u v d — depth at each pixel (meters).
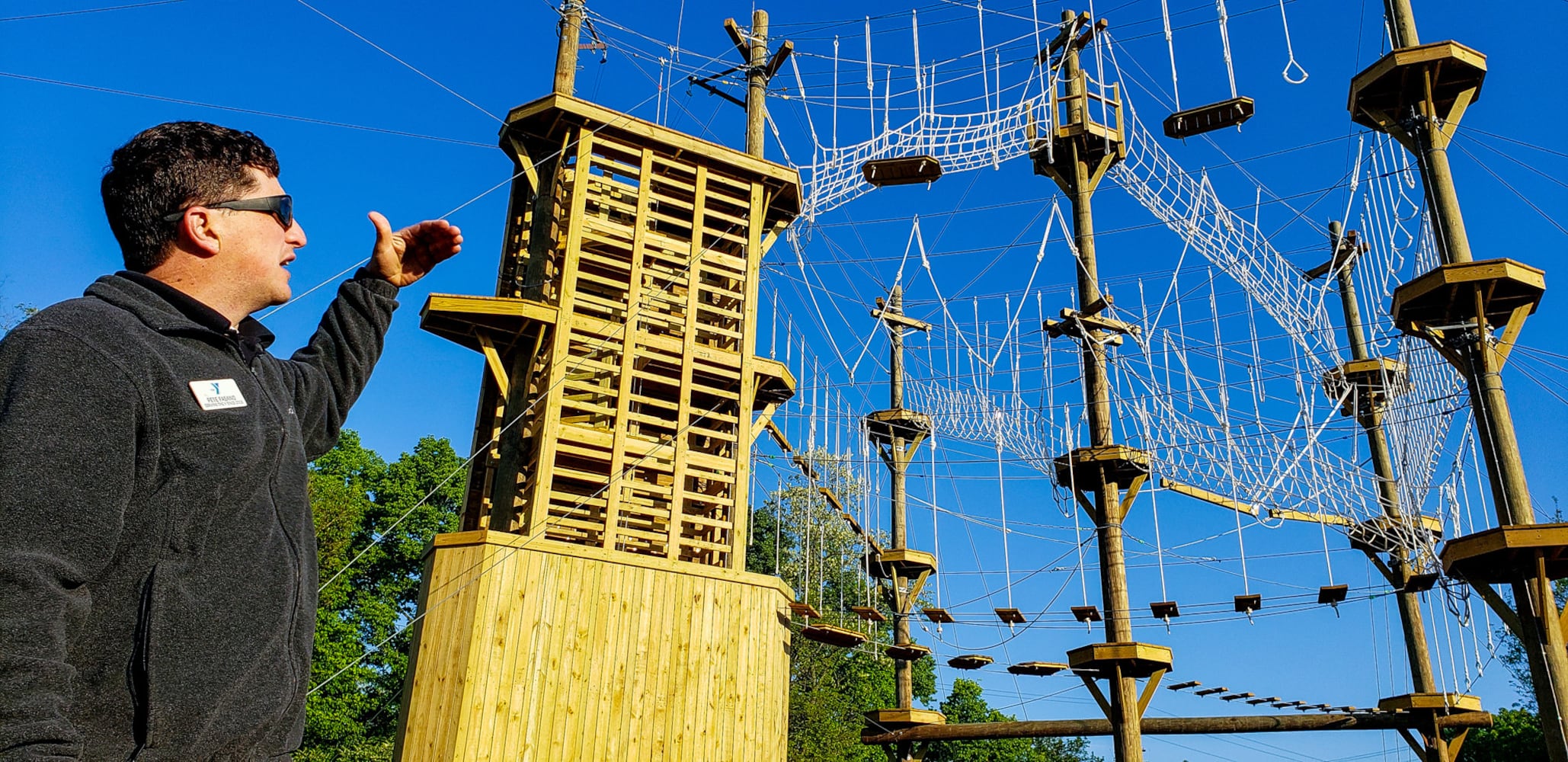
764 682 14.32
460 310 14.29
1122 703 14.92
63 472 1.50
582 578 13.55
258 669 1.75
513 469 14.21
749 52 17.56
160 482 1.66
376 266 2.58
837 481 21.38
